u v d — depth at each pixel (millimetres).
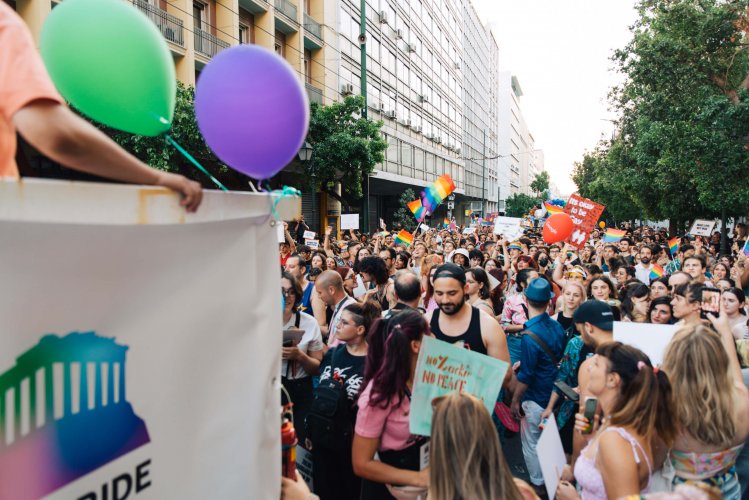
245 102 1431
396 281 4305
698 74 12844
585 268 7309
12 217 765
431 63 43375
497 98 91562
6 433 776
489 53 81938
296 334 3822
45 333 817
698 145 12625
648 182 20500
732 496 2580
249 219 1307
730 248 20000
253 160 1537
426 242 14570
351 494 3170
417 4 39219
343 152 18719
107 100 1404
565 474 2770
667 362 2643
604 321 3643
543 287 4227
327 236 12086
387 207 40688
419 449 2619
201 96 1493
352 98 19719
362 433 2572
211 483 1179
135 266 966
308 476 3268
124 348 953
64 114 1022
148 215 975
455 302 3518
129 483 975
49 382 829
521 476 4535
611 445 2207
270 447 1433
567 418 3926
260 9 19156
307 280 6820
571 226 8906
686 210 20094
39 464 821
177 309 1068
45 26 1361
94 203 879
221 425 1206
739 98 12609
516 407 4281
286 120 1471
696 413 2480
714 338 2551
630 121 21031
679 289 3889
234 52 1454
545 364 4133
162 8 15453
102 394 916
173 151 11820
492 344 3551
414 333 2619
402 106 35750
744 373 3355
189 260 1098
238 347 1265
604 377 2352
